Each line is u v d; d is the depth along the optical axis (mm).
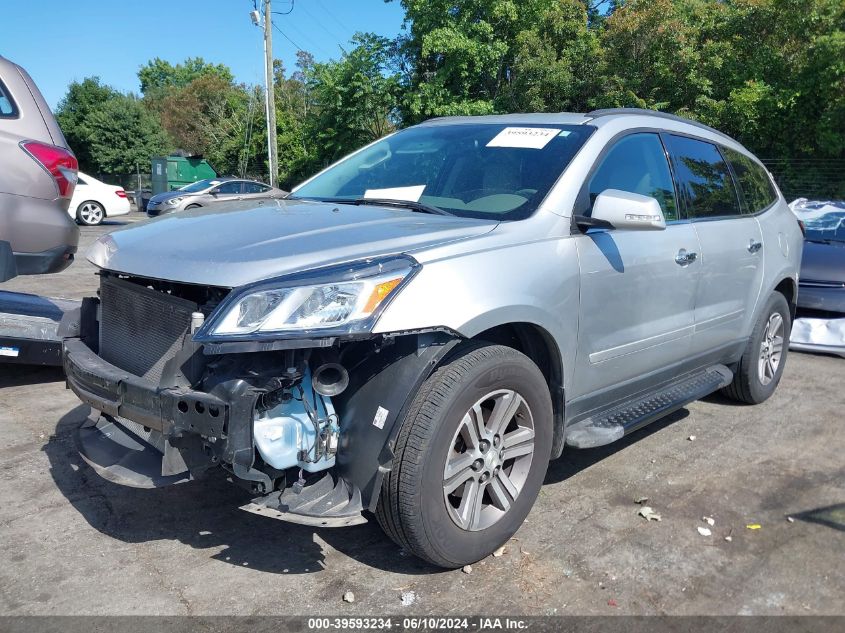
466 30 22109
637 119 3943
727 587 2830
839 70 16953
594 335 3301
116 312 3004
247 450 2402
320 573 2863
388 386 2568
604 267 3287
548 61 20891
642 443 4379
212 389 2443
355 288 2424
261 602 2662
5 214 4711
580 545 3113
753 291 4719
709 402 5270
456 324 2584
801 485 3805
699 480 3836
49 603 2617
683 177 4145
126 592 2699
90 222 20688
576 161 3377
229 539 3109
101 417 3303
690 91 19750
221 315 2373
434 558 2740
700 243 4031
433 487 2621
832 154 17953
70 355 3010
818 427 4758
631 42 19922
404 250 2676
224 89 53906
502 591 2760
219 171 42844
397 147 4098
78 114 45625
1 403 4727
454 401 2619
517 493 3006
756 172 5141
